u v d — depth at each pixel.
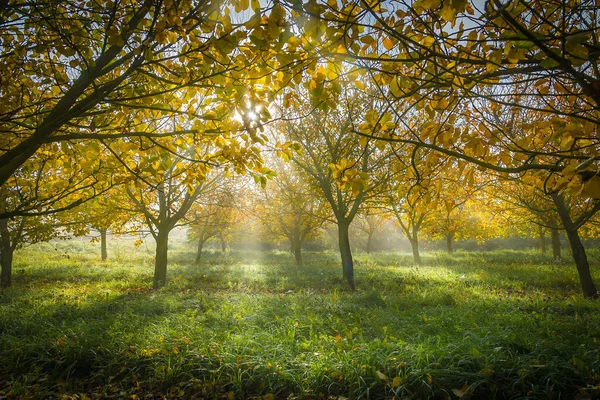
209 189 14.45
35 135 2.75
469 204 12.55
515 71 1.71
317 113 11.17
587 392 3.76
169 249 39.44
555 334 5.65
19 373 5.00
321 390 4.38
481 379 4.09
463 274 15.20
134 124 3.36
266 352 5.17
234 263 25.08
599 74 1.87
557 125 1.70
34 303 9.18
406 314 7.67
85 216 13.18
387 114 1.94
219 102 3.15
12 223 13.29
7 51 3.22
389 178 11.48
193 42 2.52
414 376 4.24
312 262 25.02
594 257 21.20
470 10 1.59
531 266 18.30
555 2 1.63
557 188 1.54
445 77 1.97
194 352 5.20
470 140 1.89
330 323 6.77
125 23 2.64
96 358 5.17
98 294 10.84
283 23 1.83
